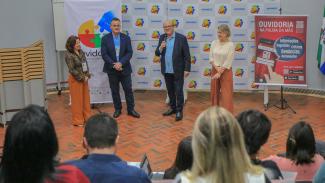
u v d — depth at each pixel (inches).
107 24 328.5
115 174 91.4
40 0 372.2
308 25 352.5
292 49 320.5
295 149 125.5
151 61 355.3
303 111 319.6
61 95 371.6
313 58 356.5
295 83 323.9
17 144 71.3
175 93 310.2
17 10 367.6
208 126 76.3
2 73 291.3
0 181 73.3
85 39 329.4
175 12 346.0
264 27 322.0
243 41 344.5
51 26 377.1
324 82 357.4
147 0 345.4
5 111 296.8
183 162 122.3
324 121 297.3
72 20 329.1
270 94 363.3
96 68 333.7
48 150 73.3
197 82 353.4
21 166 72.2
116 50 308.3
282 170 125.0
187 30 347.9
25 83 294.5
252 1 339.6
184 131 284.8
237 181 75.2
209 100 352.2
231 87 303.1
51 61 381.1
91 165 92.6
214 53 302.5
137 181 91.4
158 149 255.3
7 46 368.5
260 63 326.6
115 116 315.3
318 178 97.3
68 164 81.7
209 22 344.8
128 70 311.7
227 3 340.8
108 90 339.0
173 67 305.0
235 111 323.0
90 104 328.5
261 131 99.7
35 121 72.4
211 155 75.5
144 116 315.9
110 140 95.4
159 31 349.4
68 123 304.5
